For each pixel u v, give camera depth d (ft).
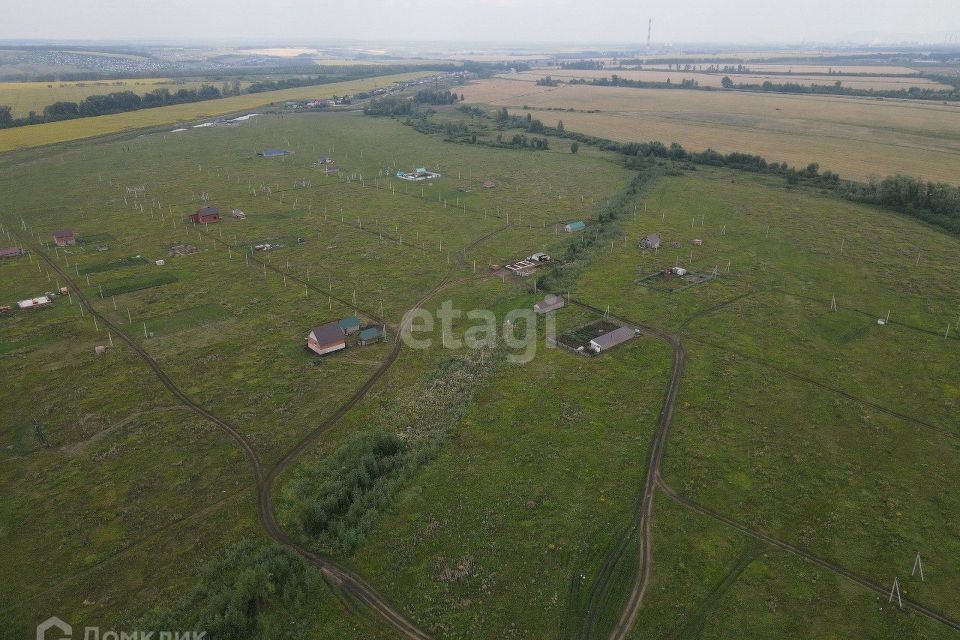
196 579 121.39
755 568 124.77
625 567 125.08
